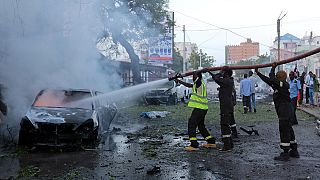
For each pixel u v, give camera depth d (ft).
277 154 25.03
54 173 19.94
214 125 40.50
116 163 22.36
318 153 25.31
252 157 24.06
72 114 27.43
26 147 26.58
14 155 24.31
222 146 28.04
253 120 44.45
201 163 22.35
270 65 24.09
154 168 20.24
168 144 28.96
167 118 47.73
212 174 19.77
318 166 21.52
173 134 34.17
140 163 22.39
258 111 55.62
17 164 22.02
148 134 34.12
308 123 41.39
